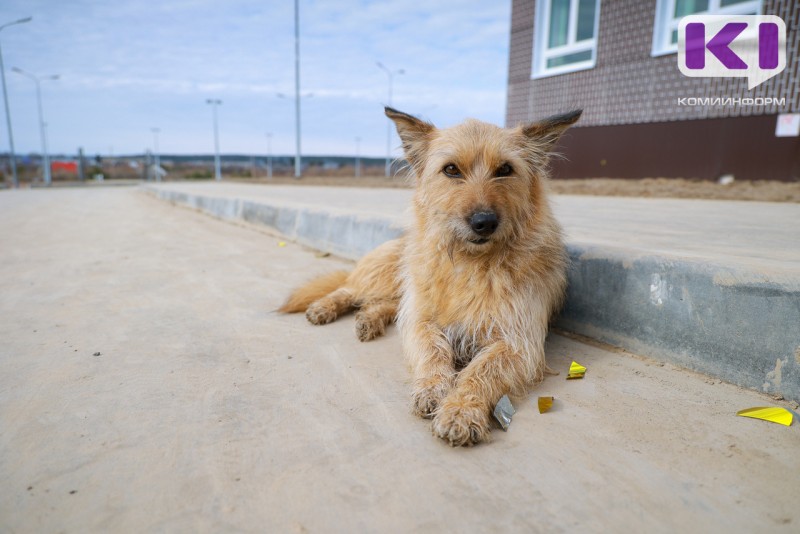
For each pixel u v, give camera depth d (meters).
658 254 3.04
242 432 2.13
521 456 1.97
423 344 2.85
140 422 2.21
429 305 3.11
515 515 1.62
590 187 12.52
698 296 2.71
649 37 13.33
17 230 9.55
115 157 95.19
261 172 71.50
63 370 2.77
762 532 1.52
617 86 14.27
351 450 2.01
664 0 12.90
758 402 2.37
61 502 1.67
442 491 1.74
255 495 1.72
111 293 4.57
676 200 9.63
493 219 2.68
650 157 13.81
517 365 2.61
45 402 2.38
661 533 1.53
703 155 12.73
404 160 3.54
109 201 20.22
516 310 2.80
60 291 4.62
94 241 7.97
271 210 8.64
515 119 17.58
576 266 3.50
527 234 2.99
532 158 3.23
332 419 2.27
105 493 1.72
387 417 2.30
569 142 15.72
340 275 4.51
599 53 14.58
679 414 2.27
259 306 4.20
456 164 3.00
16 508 1.64
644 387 2.59
